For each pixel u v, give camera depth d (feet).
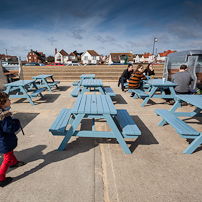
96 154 8.49
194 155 8.57
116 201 5.58
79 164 7.64
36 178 6.66
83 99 10.30
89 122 12.84
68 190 6.04
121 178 6.71
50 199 5.62
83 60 212.02
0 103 5.59
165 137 10.60
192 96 11.46
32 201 5.53
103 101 9.82
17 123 6.10
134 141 10.02
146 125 12.54
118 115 10.77
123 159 8.08
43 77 24.50
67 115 10.32
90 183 6.42
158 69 38.86
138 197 5.75
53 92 25.22
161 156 8.41
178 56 26.53
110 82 36.17
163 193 5.94
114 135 8.45
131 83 20.36
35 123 12.67
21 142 9.71
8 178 6.38
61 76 39.93
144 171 7.19
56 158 8.11
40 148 9.06
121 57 194.80
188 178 6.79
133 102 19.40
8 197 5.69
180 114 11.89
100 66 41.09
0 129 5.73
